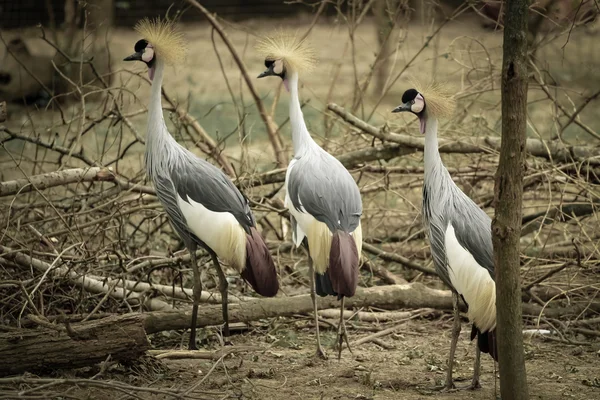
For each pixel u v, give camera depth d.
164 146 10.05
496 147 12.80
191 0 15.41
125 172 17.14
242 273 9.54
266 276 9.53
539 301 11.20
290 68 10.53
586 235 11.41
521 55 6.88
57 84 24.77
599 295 11.67
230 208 9.62
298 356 9.82
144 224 14.31
